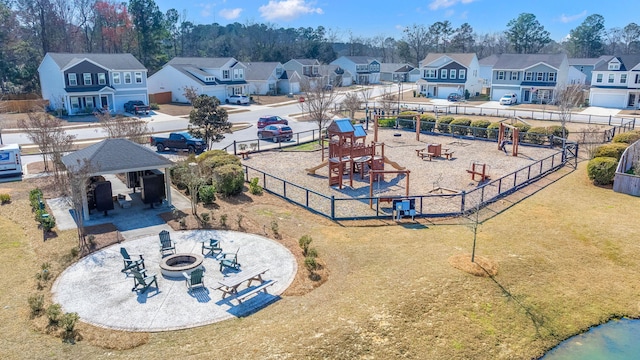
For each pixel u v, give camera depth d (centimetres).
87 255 1627
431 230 1875
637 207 2094
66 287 1406
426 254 1627
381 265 1552
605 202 2169
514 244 1720
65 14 8800
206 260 1595
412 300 1320
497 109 5869
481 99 7431
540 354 1212
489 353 1181
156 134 4353
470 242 1734
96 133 4366
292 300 1342
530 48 11288
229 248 1695
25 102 5622
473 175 2606
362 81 10838
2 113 5169
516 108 6181
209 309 1291
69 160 2045
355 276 1482
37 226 1898
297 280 1461
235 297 1352
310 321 1214
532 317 1330
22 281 1465
